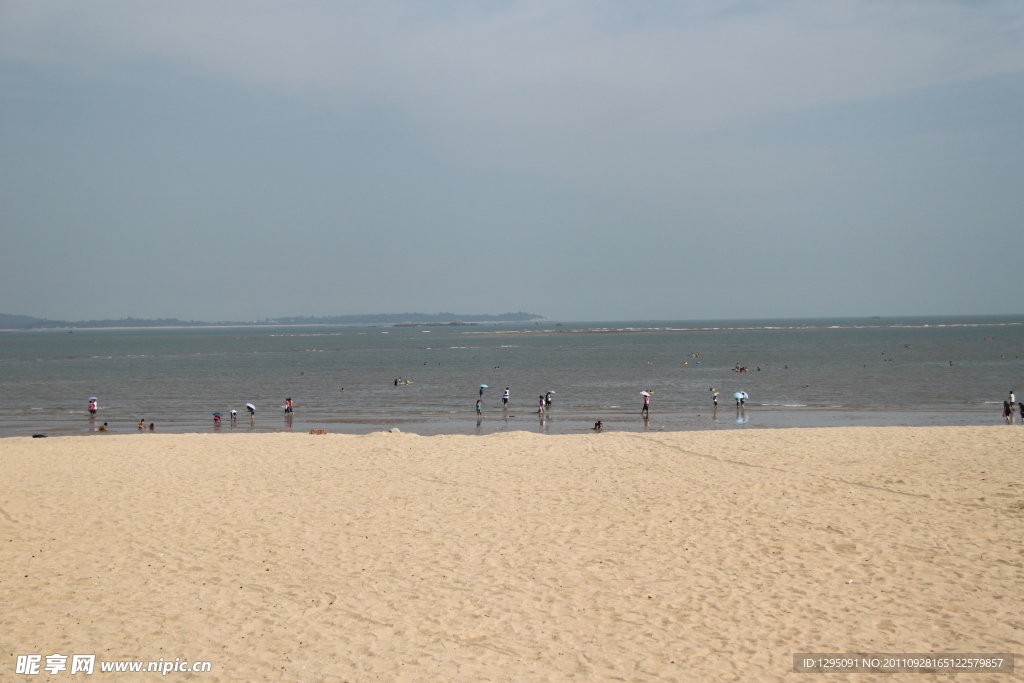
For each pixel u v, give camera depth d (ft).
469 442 73.67
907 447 64.59
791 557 37.55
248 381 225.35
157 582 35.35
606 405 151.12
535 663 27.71
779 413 133.18
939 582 34.09
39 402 165.78
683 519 43.91
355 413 142.00
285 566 37.40
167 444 73.97
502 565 37.37
